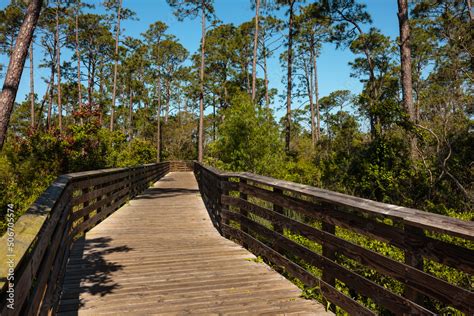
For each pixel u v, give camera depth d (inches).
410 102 445.1
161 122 1722.4
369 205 96.8
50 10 1064.8
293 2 840.3
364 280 101.3
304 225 134.1
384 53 1037.8
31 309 70.6
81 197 217.6
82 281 144.9
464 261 71.7
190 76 1256.2
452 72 475.5
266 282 144.7
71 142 454.6
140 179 506.0
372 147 370.6
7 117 191.2
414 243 84.0
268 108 488.4
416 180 323.9
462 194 309.4
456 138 345.4
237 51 1173.7
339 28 885.8
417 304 82.8
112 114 1109.1
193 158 1728.6
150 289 136.6
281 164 487.2
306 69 1338.6
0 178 276.8
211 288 137.8
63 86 1346.0
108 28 1145.4
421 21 834.2
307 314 116.0
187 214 319.0
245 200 197.0
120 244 206.7
